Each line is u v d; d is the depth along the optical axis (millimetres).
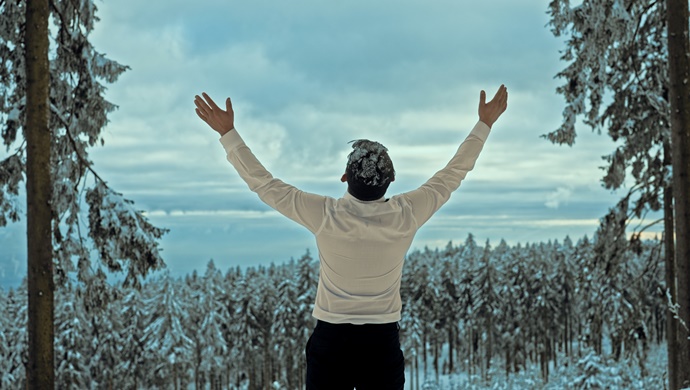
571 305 69812
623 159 15320
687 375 9344
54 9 11180
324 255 2928
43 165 9500
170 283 54031
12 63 10523
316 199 2922
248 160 3018
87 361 47844
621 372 20922
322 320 2959
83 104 11367
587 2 12453
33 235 9406
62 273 11172
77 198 11180
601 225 15773
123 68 11539
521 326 67938
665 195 15125
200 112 3045
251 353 65750
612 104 14797
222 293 68250
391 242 2875
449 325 75000
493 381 40844
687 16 9734
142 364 53719
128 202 11570
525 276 68500
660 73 13969
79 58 11250
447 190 3104
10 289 53188
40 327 9312
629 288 15688
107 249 11320
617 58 13203
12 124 10531
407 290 69875
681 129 9625
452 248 94000
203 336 59875
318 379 2959
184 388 59688
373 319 2889
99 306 11484
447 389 51125
